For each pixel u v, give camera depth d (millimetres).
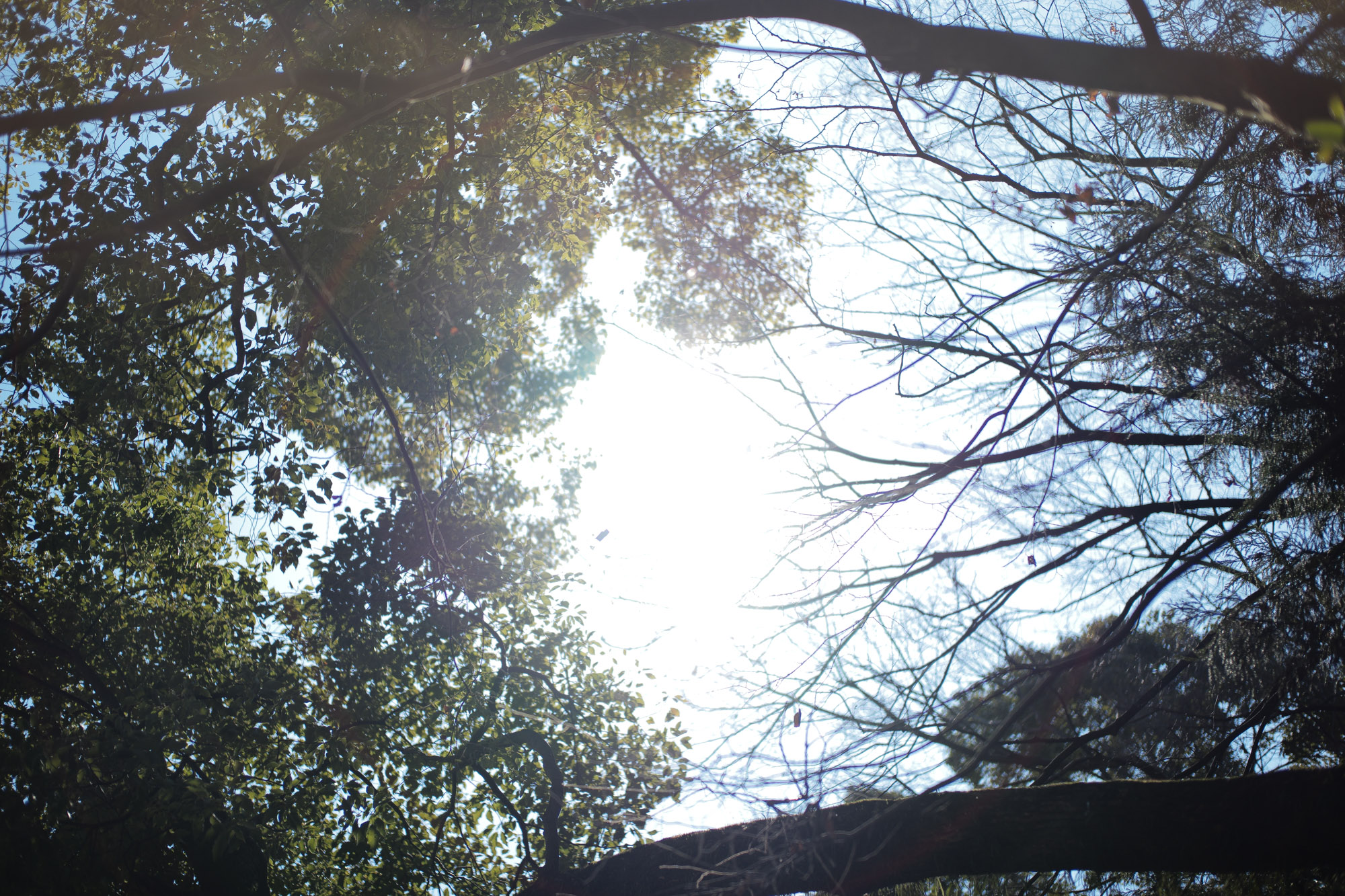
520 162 9109
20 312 7293
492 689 8656
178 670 8328
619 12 4855
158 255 7371
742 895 4137
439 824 8086
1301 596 4449
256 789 8031
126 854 6172
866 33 4184
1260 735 5012
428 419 9359
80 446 8703
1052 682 4664
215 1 7316
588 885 4637
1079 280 5062
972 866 3871
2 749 5750
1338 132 1915
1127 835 3631
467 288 9297
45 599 8234
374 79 4582
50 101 7469
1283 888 4859
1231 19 4895
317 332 8305
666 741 8391
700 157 8305
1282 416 4562
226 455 8586
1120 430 5055
